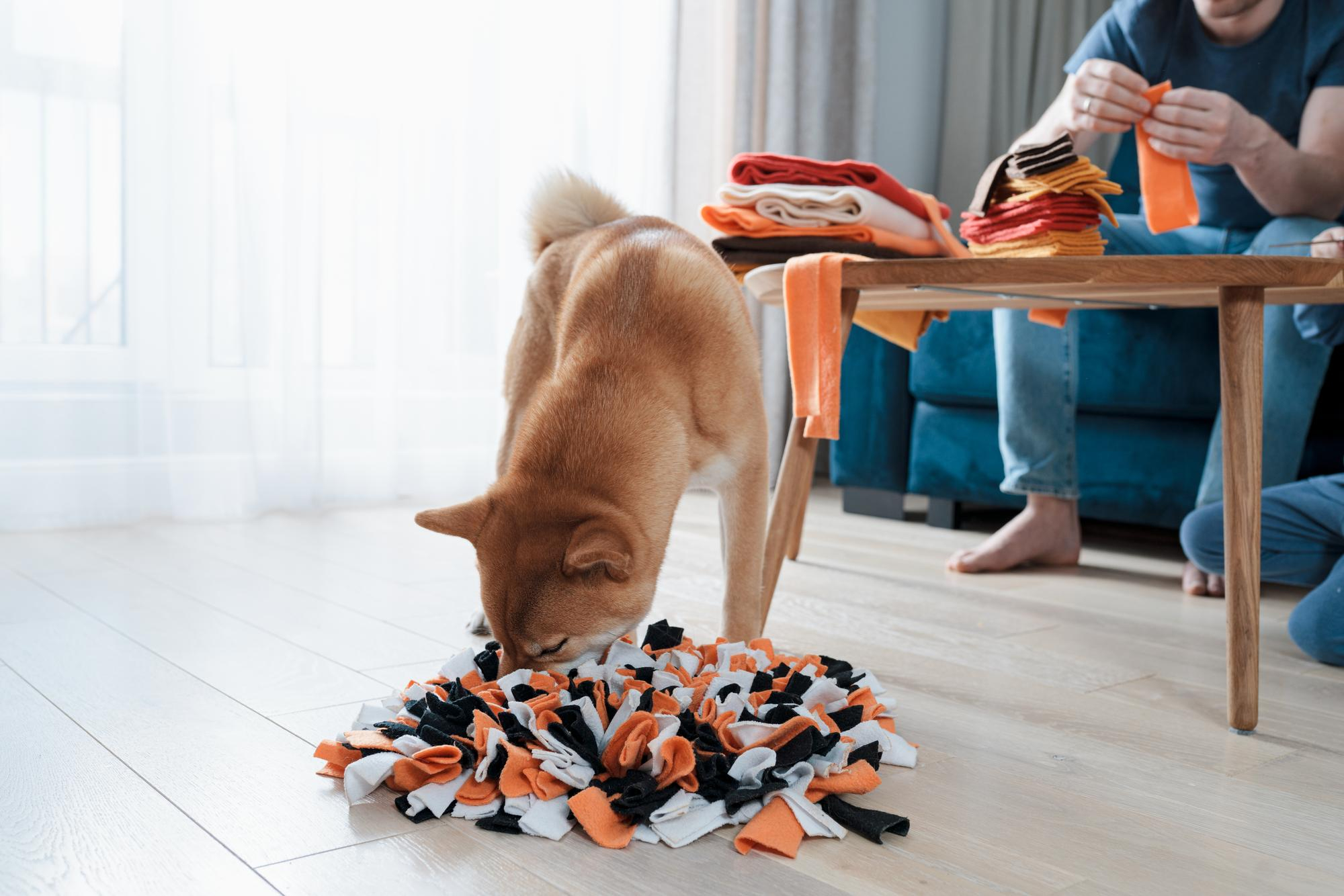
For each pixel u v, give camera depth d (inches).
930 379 104.3
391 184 107.0
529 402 62.4
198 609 64.5
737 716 40.6
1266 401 79.4
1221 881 32.5
